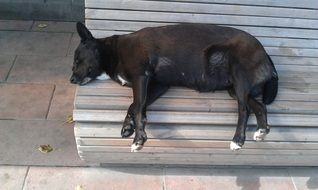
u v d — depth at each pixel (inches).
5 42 78.3
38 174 52.3
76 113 46.3
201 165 55.2
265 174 55.4
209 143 49.3
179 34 49.4
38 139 57.5
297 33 56.9
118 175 53.3
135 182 52.5
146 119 46.3
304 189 53.8
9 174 52.0
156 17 54.5
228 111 48.1
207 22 55.3
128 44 49.9
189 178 53.8
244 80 47.6
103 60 51.0
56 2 85.5
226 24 55.6
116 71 50.3
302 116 48.4
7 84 67.2
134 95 46.8
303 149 51.0
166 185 52.4
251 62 48.1
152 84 49.6
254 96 49.6
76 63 50.6
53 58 74.5
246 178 54.5
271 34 56.6
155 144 49.1
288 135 49.4
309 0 55.4
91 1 52.9
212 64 49.0
